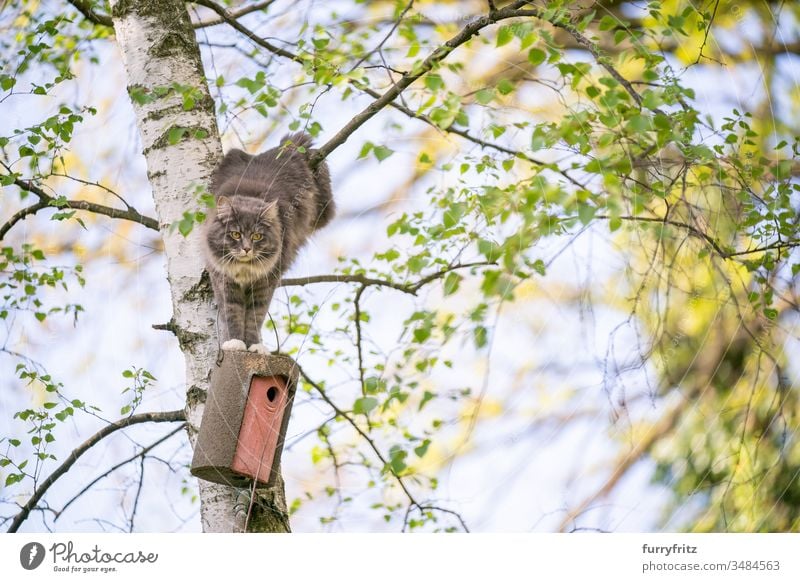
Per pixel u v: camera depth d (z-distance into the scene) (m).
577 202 4.34
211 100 6.29
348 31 6.66
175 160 6.05
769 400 6.93
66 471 6.33
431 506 6.23
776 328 6.36
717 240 5.50
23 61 7.05
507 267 4.32
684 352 7.32
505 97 5.50
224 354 5.31
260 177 6.74
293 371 5.33
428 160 5.76
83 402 6.29
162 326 5.91
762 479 6.67
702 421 7.44
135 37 6.24
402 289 6.48
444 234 5.35
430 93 5.56
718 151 5.56
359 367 6.83
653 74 5.13
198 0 6.65
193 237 6.01
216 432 5.18
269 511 5.64
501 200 4.56
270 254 6.34
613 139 4.81
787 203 5.83
